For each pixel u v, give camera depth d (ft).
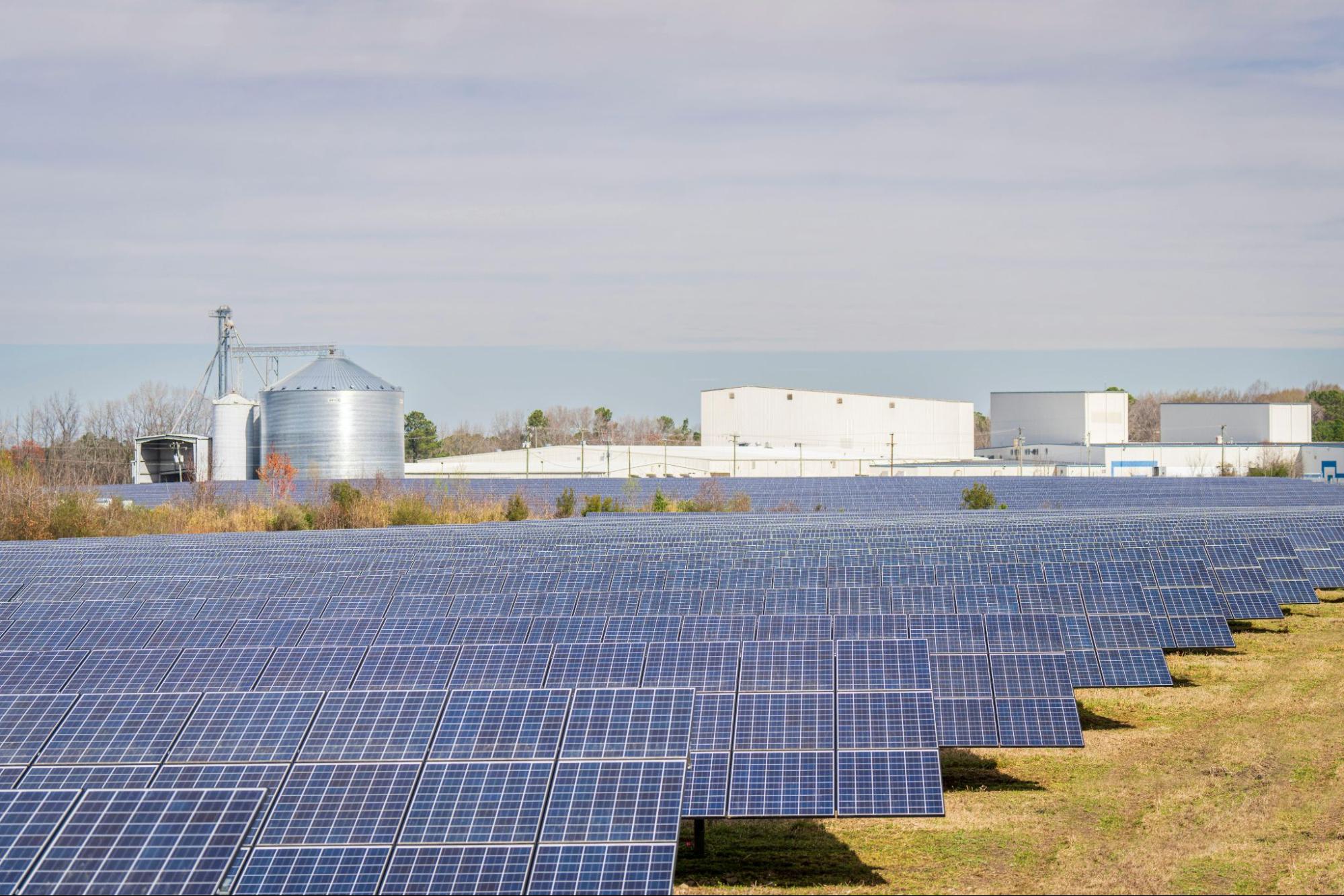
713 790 68.08
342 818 61.87
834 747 69.56
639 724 66.08
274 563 148.87
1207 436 588.91
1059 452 564.30
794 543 158.61
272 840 60.75
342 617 112.68
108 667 82.79
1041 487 336.90
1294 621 140.67
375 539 193.47
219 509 271.69
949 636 89.76
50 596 125.90
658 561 136.77
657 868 58.13
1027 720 82.43
